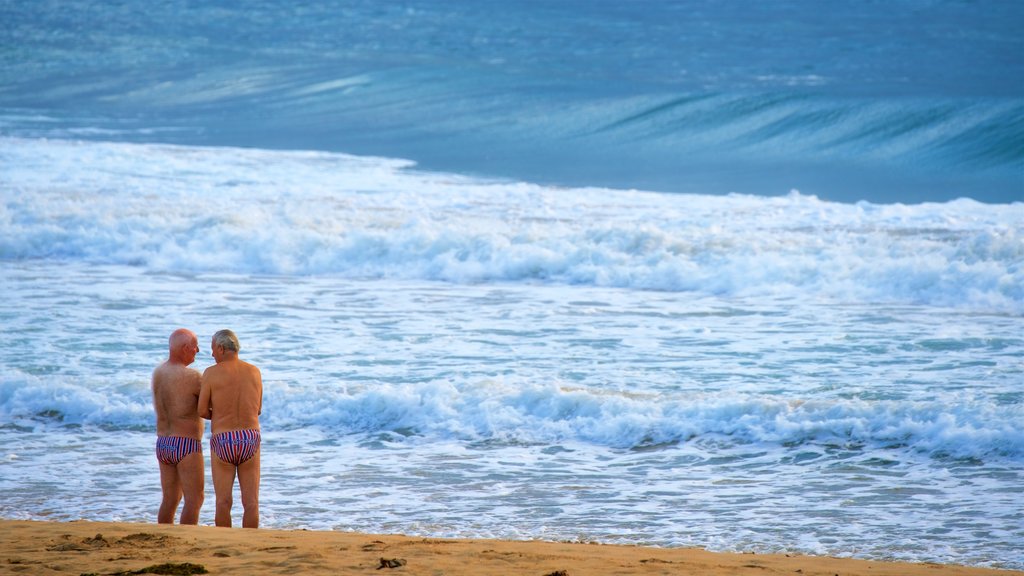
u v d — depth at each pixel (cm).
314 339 2802
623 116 7000
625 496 1781
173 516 1563
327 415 2222
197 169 5550
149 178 5247
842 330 2834
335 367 2528
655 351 2652
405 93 7988
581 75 8375
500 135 6794
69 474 1930
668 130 6775
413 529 1641
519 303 3262
